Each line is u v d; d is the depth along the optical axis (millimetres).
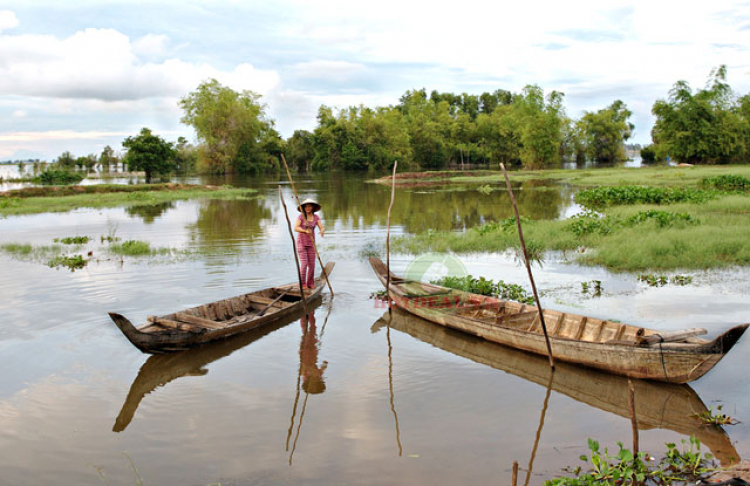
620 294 9086
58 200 31344
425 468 4516
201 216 23094
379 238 15805
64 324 8164
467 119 92875
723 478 4082
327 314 8922
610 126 80500
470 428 5188
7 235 17688
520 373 6500
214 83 71500
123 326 6430
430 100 94562
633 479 4246
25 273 11516
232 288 10180
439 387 6117
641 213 15773
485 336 7590
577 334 7207
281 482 4352
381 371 6594
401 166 86125
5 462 4711
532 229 15328
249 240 15883
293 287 9625
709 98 54438
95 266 12219
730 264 10719
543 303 8750
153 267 12039
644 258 11164
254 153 76500
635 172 44312
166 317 7793
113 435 5160
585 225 14773
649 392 5879
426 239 15156
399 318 8719
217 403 5797
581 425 5227
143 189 38875
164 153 58156
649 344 5883
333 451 4812
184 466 4629
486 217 20812
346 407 5656
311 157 87938
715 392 5773
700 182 28969
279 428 5242
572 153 83875
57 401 5852
